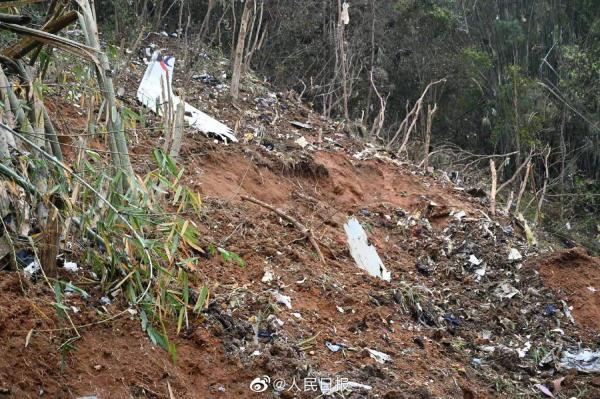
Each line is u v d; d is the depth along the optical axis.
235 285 4.59
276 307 4.49
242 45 8.30
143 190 3.89
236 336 4.11
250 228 5.46
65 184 3.87
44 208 3.90
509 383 4.94
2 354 3.32
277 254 5.20
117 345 3.67
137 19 9.63
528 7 19.05
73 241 4.12
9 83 4.29
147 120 6.52
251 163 6.58
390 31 15.27
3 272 3.69
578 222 14.16
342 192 7.08
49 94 5.42
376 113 14.49
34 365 3.38
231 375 3.87
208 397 3.70
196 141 6.55
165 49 9.61
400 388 4.21
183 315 3.97
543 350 5.50
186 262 3.82
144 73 7.40
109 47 5.20
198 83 8.66
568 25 18.94
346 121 9.45
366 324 4.85
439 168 10.66
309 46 13.09
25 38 4.12
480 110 16.52
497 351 5.27
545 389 5.01
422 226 6.86
